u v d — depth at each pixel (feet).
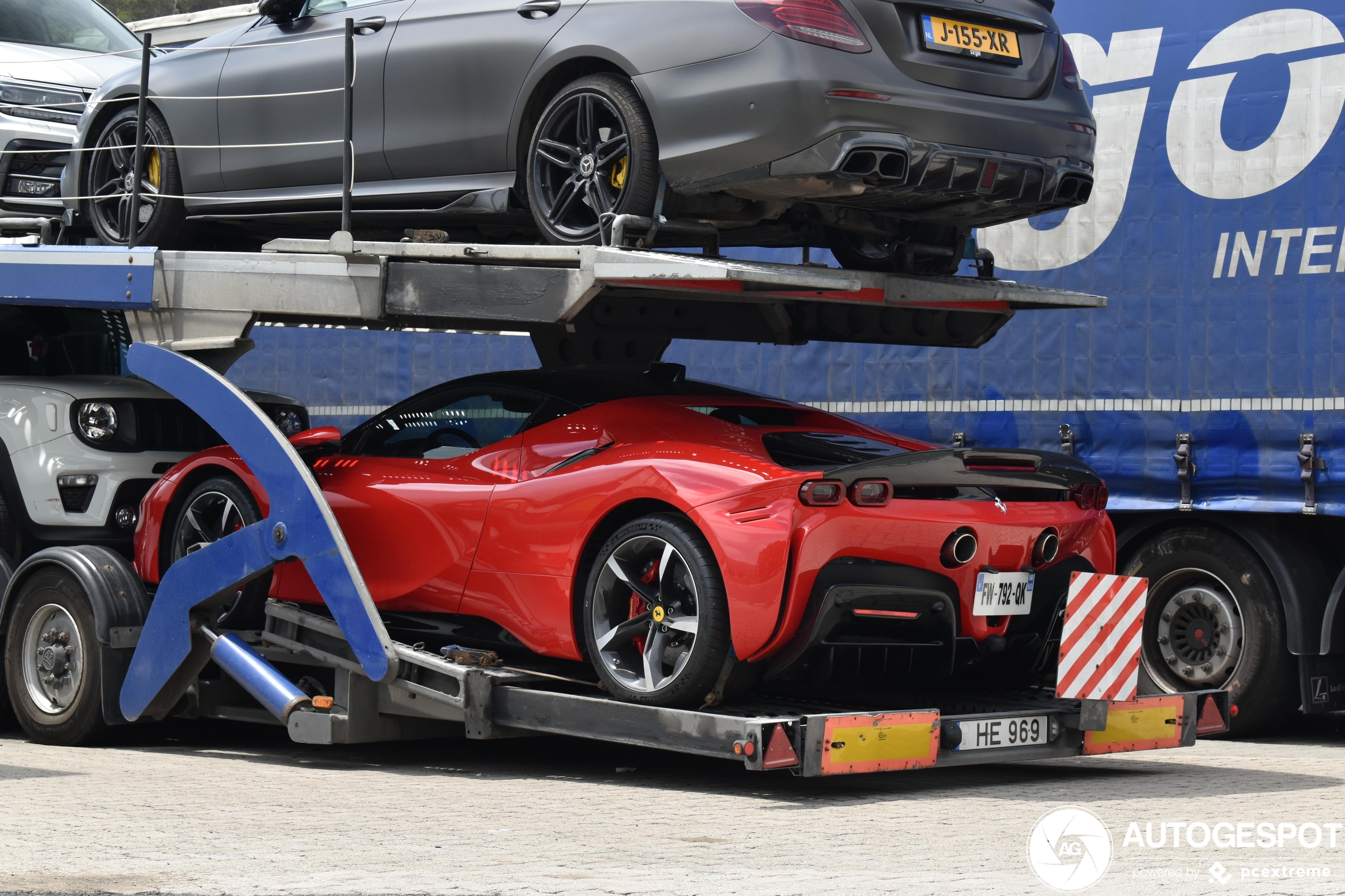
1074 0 42.57
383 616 35.37
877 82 30.68
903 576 29.60
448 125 35.65
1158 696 33.71
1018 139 32.71
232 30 41.65
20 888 20.13
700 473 29.58
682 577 29.63
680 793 29.60
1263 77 39.73
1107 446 41.96
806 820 26.37
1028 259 43.09
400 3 37.24
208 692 36.55
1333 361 38.73
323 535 33.01
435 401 36.17
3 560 39.55
